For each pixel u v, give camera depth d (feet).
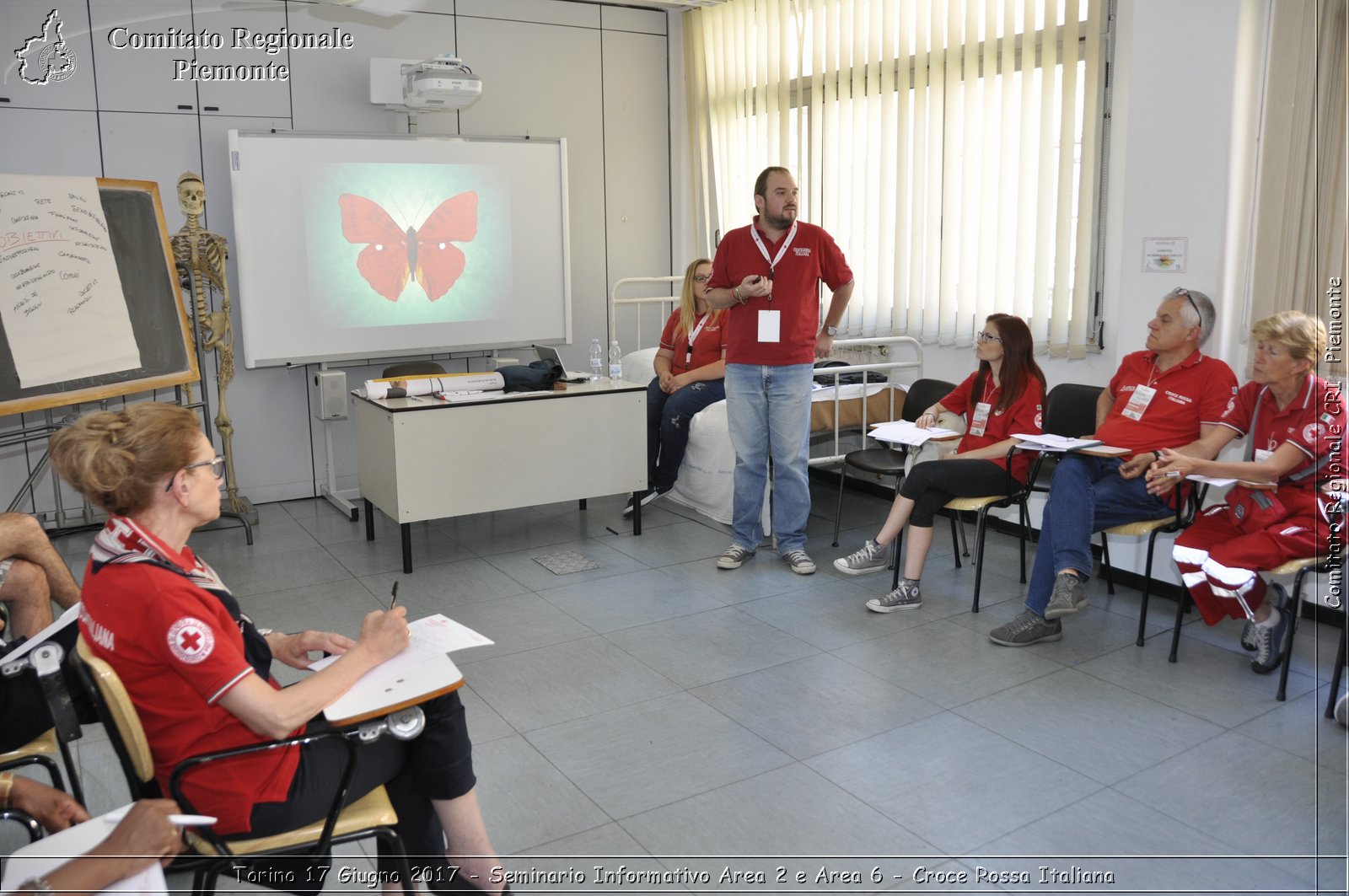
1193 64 11.60
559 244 19.31
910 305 16.66
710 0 18.66
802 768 8.02
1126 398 11.25
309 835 4.87
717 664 10.16
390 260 17.67
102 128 15.71
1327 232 11.05
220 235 15.42
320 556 14.25
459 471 13.41
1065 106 13.78
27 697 5.90
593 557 14.02
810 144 18.28
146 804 4.25
